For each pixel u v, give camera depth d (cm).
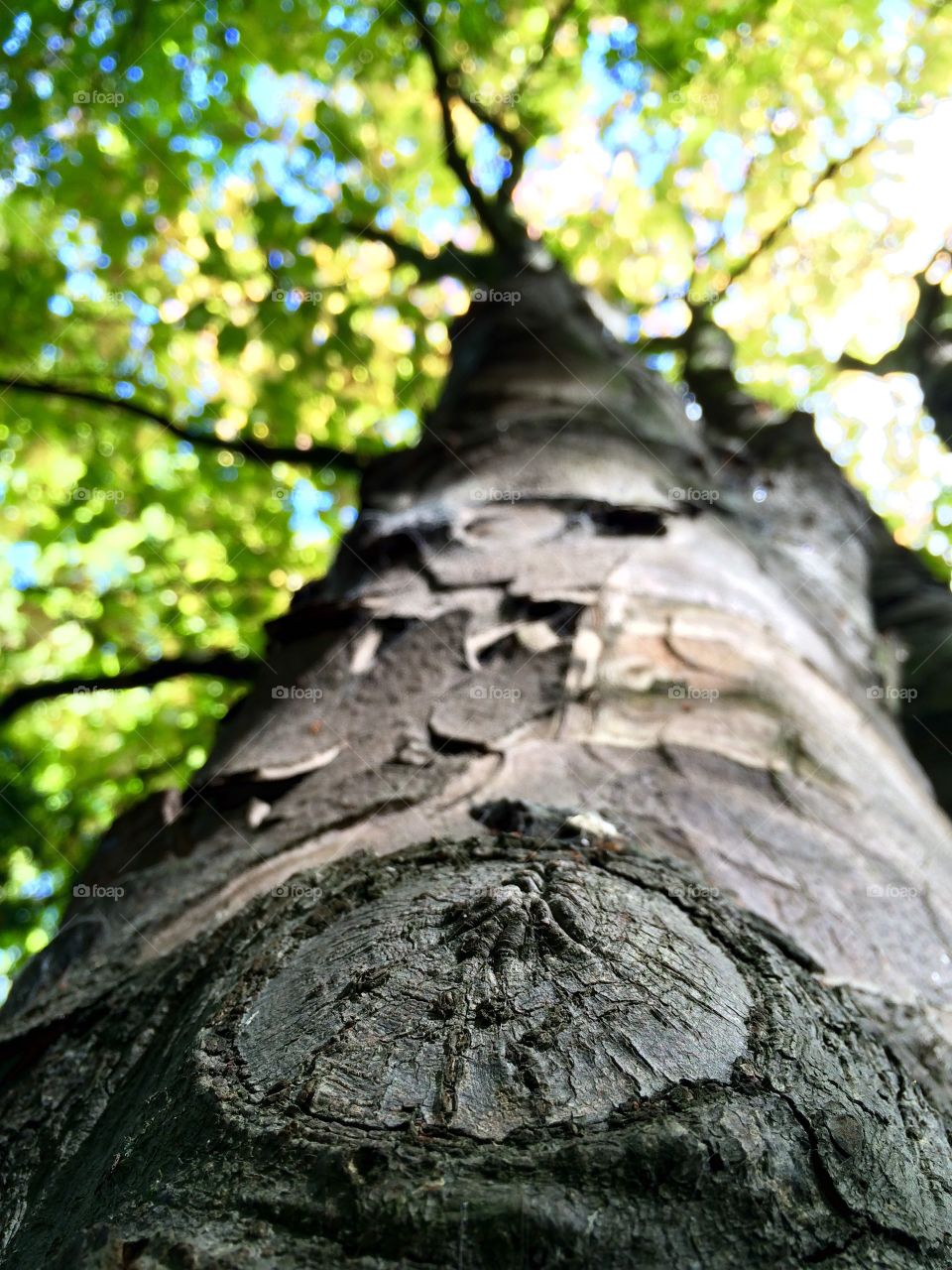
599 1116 93
